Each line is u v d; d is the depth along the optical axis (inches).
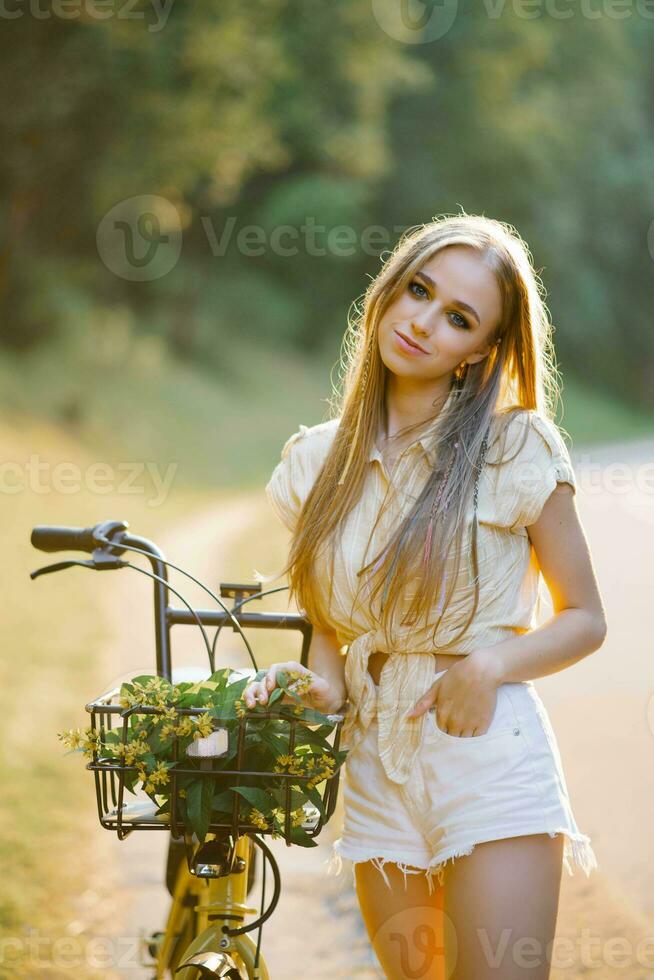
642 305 2664.9
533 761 133.2
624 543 740.0
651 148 2733.8
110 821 125.2
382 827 140.1
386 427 144.1
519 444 135.3
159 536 753.0
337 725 125.2
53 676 413.7
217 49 1295.5
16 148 1254.3
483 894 130.3
